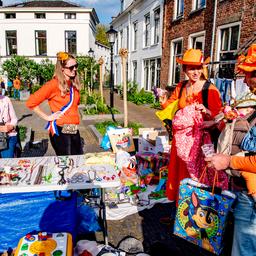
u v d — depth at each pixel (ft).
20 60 73.05
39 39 85.56
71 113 11.03
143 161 14.12
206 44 36.65
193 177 8.96
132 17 67.26
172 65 47.47
